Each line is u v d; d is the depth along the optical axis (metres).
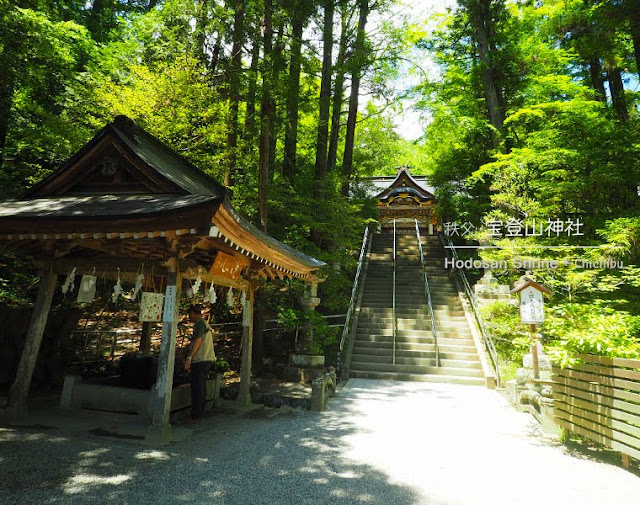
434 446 4.98
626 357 4.52
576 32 12.67
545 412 5.73
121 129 5.66
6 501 3.07
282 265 6.66
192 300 7.72
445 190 17.11
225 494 3.38
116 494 3.29
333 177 12.50
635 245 8.94
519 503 3.41
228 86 9.84
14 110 9.86
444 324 11.97
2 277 8.57
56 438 4.64
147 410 5.50
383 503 3.34
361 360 10.63
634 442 3.98
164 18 11.27
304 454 4.50
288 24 10.35
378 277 15.61
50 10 10.78
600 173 9.78
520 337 10.39
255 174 10.99
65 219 4.55
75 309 8.90
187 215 4.24
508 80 15.52
